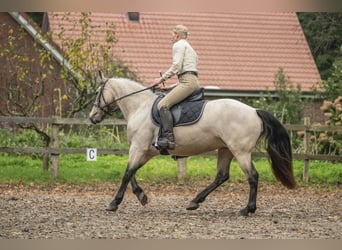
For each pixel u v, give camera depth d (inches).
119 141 829.8
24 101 887.7
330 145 781.3
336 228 407.2
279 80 995.3
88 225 406.0
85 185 631.8
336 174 699.4
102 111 485.1
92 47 781.9
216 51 1187.3
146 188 623.2
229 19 1252.5
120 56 1093.1
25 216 438.6
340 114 781.3
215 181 465.4
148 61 1136.2
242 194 595.8
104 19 1178.0
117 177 673.0
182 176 661.3
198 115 445.7
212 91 1088.2
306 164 673.0
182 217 445.4
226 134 440.8
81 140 811.4
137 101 471.2
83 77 745.6
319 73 1245.7
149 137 458.3
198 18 1240.2
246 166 441.4
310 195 595.2
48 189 602.5
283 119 937.5
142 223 416.5
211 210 485.1
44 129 799.1
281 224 419.8
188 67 448.8
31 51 979.3
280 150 441.7
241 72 1156.5
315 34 1246.3
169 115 445.1
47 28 1188.5
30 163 748.6
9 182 633.6
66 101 932.6
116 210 470.6
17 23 1009.5
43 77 753.0
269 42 1224.8
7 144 794.8
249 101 1074.1
